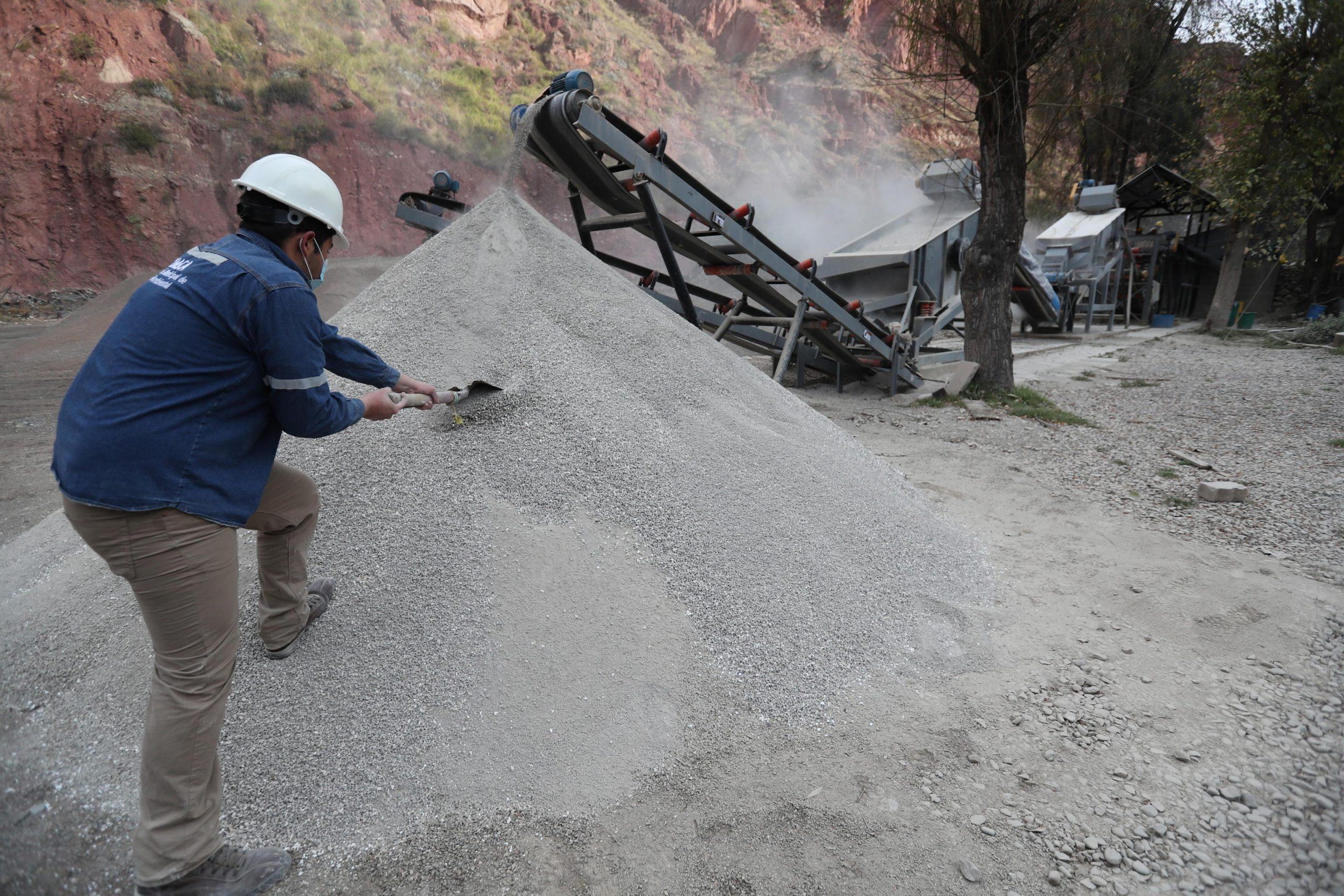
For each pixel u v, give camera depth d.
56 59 18.84
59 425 1.56
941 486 5.36
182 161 19.66
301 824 1.90
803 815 2.00
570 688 2.26
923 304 10.84
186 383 1.53
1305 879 1.85
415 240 22.36
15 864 1.76
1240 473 5.80
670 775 2.11
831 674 2.59
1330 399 8.75
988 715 2.50
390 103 22.95
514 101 26.31
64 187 18.41
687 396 3.51
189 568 1.56
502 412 2.92
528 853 1.84
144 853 1.60
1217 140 19.94
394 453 2.80
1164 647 3.02
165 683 1.60
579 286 3.69
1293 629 3.18
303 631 2.30
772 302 7.90
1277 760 2.32
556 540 2.61
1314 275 20.11
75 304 17.62
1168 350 14.45
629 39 31.08
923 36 8.52
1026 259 14.18
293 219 1.74
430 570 2.46
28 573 2.96
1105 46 8.72
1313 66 13.17
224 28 21.81
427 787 2.00
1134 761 2.29
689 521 2.86
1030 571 3.77
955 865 1.86
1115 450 6.62
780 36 35.09
